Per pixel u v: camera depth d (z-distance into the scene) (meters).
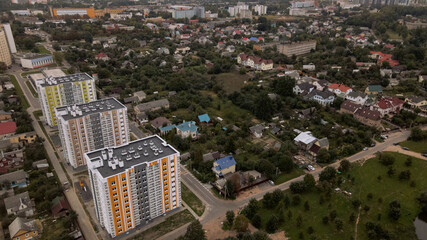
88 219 127.19
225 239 111.50
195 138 188.88
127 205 114.50
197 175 153.88
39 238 116.94
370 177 153.50
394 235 116.44
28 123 196.75
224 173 152.75
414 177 151.88
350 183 149.75
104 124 158.88
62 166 161.50
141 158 117.56
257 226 122.69
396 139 186.75
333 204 136.50
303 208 133.88
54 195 135.25
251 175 150.12
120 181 108.12
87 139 156.12
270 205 133.38
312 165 164.38
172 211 131.75
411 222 127.00
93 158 114.44
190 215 130.38
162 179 120.62
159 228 123.25
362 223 126.25
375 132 190.62
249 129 195.38
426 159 164.75
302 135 181.38
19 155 162.88
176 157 121.06
